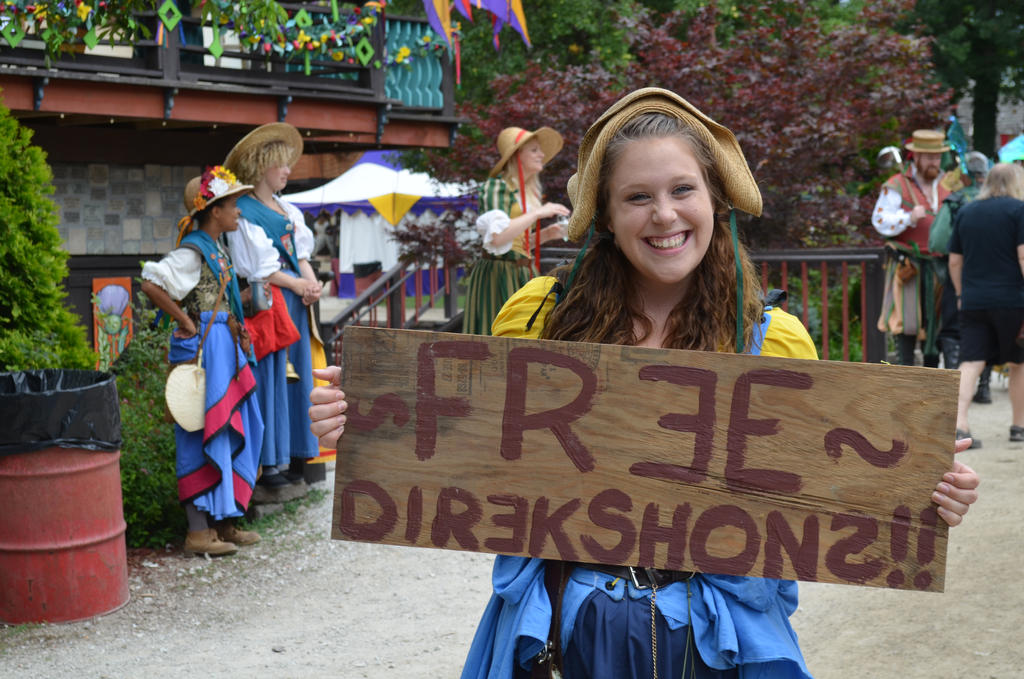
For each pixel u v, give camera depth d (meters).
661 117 2.13
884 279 9.02
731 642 2.05
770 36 11.21
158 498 6.02
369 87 9.77
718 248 2.28
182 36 9.11
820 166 11.23
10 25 7.18
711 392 2.14
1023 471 6.63
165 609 4.98
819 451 2.12
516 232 7.53
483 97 18.86
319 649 4.48
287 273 6.46
